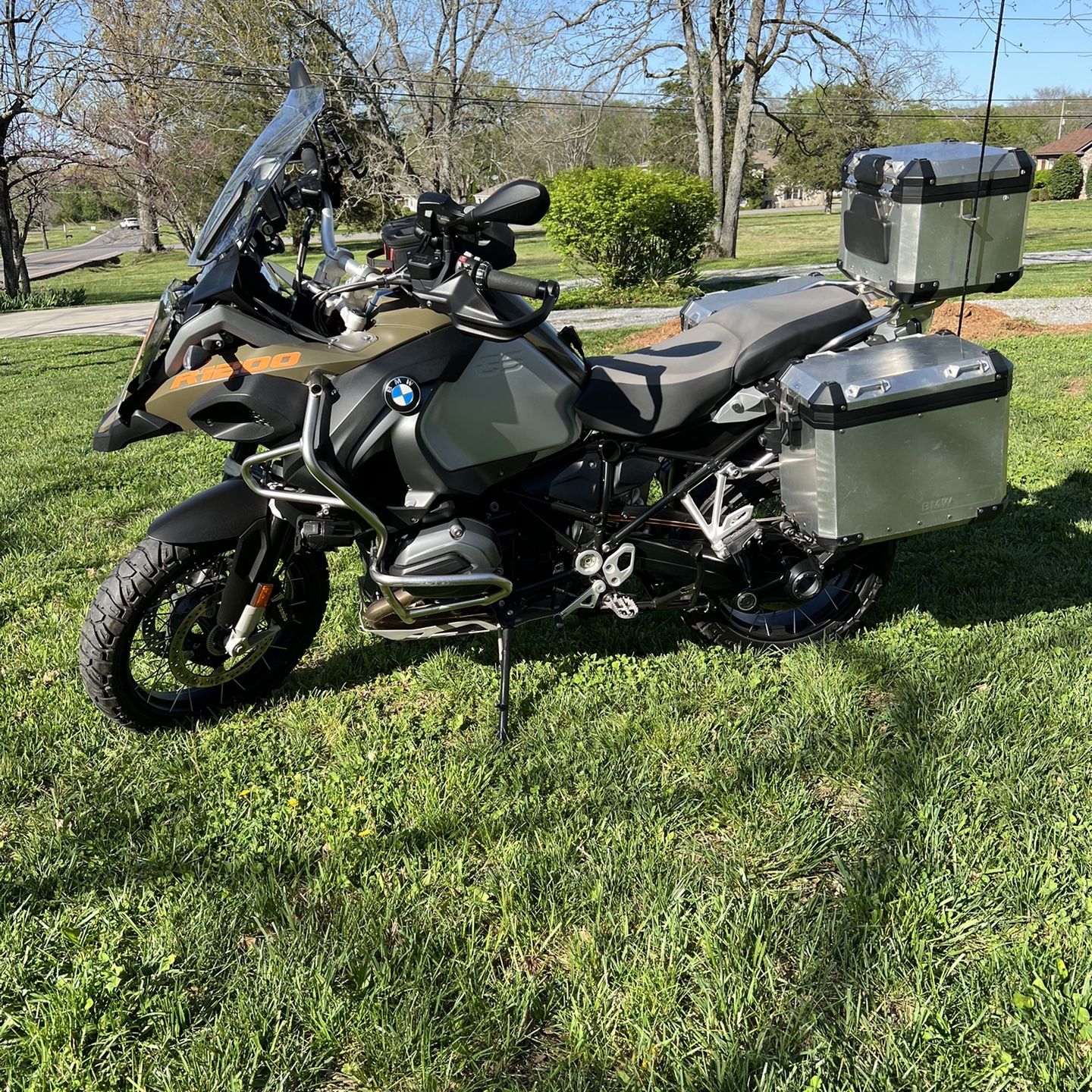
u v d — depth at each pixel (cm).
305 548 300
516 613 304
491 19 2689
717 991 207
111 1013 210
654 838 260
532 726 313
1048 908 229
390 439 271
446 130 2775
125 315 2145
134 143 2744
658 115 4641
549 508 303
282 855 260
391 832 270
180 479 597
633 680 336
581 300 1772
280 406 260
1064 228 3259
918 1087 188
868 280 328
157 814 279
